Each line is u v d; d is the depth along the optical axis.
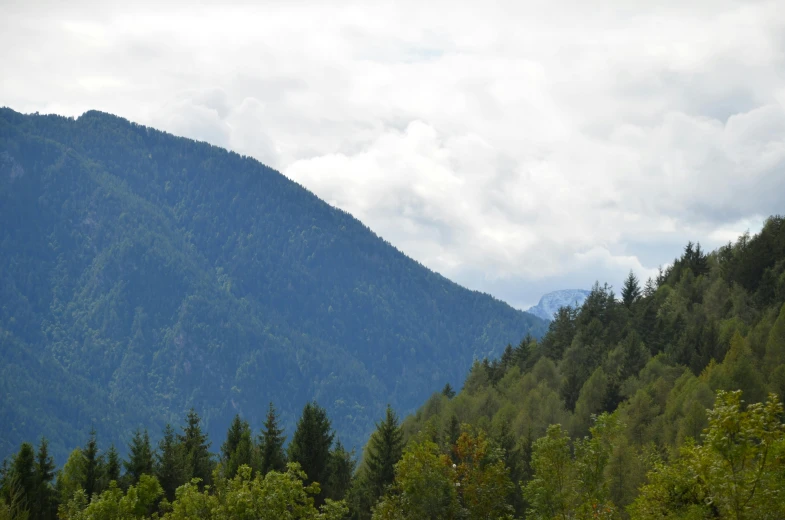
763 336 99.44
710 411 26.22
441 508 39.47
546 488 34.81
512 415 101.56
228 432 89.75
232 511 38.34
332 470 79.00
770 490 24.59
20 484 71.88
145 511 47.56
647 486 31.36
